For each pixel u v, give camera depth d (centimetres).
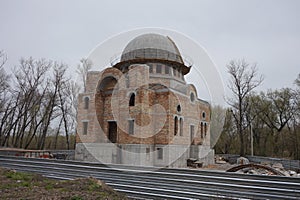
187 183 632
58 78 2944
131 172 715
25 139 3011
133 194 669
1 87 2666
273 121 3025
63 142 3275
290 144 2798
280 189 541
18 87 2744
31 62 2827
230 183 595
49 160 899
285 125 2948
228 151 3139
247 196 565
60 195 566
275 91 3056
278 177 557
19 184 681
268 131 3109
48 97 2891
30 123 2869
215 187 601
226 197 579
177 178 654
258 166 1202
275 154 2903
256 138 3130
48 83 2905
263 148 3070
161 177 673
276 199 539
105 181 750
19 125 2767
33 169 920
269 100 3073
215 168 1575
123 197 630
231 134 3144
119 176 733
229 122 3052
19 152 1606
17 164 963
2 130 2711
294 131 2803
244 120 3064
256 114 3055
